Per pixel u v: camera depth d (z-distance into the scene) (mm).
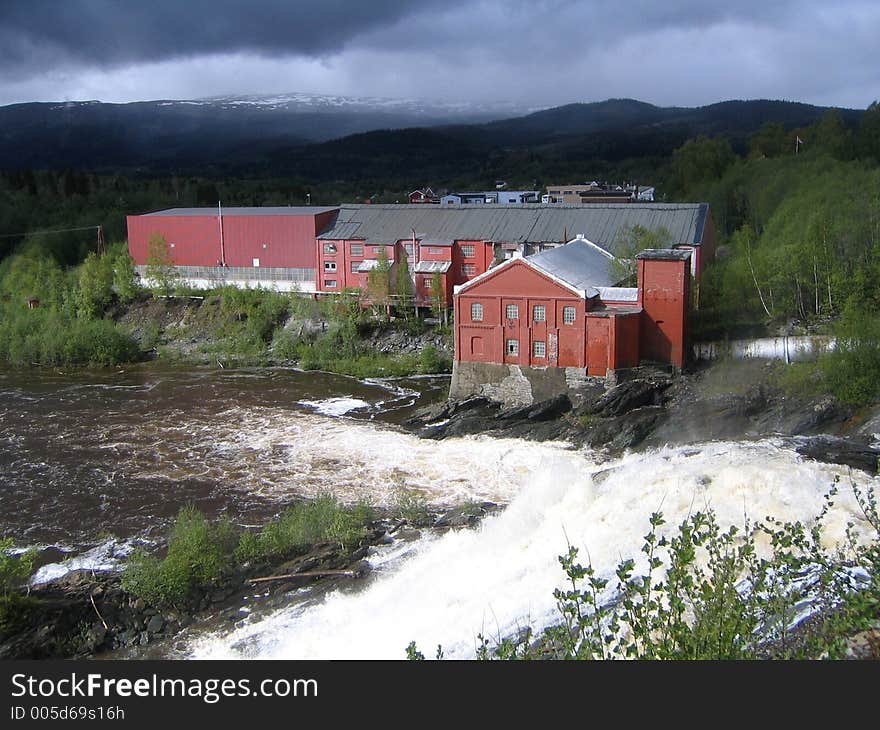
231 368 100750
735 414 63375
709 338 77750
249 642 36000
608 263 90000
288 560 44281
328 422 75375
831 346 68125
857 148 148375
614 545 34375
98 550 47625
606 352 73812
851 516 32594
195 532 42875
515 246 102438
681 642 15797
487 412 75500
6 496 56812
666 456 51062
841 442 51281
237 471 61750
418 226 111062
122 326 115750
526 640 18781
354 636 33719
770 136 193125
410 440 69062
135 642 37656
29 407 81875
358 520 47781
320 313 106750
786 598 18438
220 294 118062
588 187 192750
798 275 77938
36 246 160875
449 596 35125
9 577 39906
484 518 47250
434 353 95688
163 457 65375
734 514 34562
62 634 37781
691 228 97812
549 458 62344
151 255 123250
